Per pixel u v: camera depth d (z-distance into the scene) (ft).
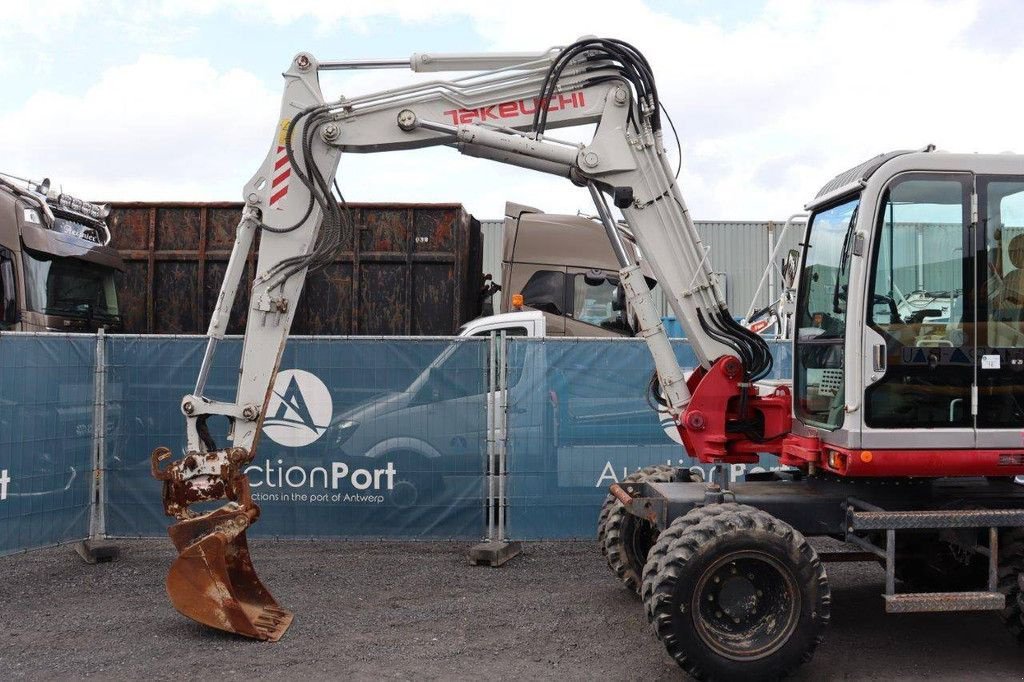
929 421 17.51
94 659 17.37
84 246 35.99
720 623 16.24
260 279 19.42
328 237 19.62
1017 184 17.72
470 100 19.66
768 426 19.70
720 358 19.21
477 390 25.88
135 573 23.70
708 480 26.73
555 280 39.58
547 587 22.65
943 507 18.52
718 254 72.84
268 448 25.77
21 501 23.39
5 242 33.22
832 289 19.08
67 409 24.54
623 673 16.85
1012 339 17.61
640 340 26.23
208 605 18.67
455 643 18.42
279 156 19.49
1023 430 17.44
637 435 26.30
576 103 19.54
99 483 25.41
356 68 19.76
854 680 16.60
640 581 21.29
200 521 19.04
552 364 25.98
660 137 19.60
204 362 19.38
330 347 25.76
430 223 37.88
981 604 16.72
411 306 37.78
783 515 18.12
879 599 21.71
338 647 18.13
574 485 26.05
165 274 39.04
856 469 17.35
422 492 25.75
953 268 17.62
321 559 25.32
